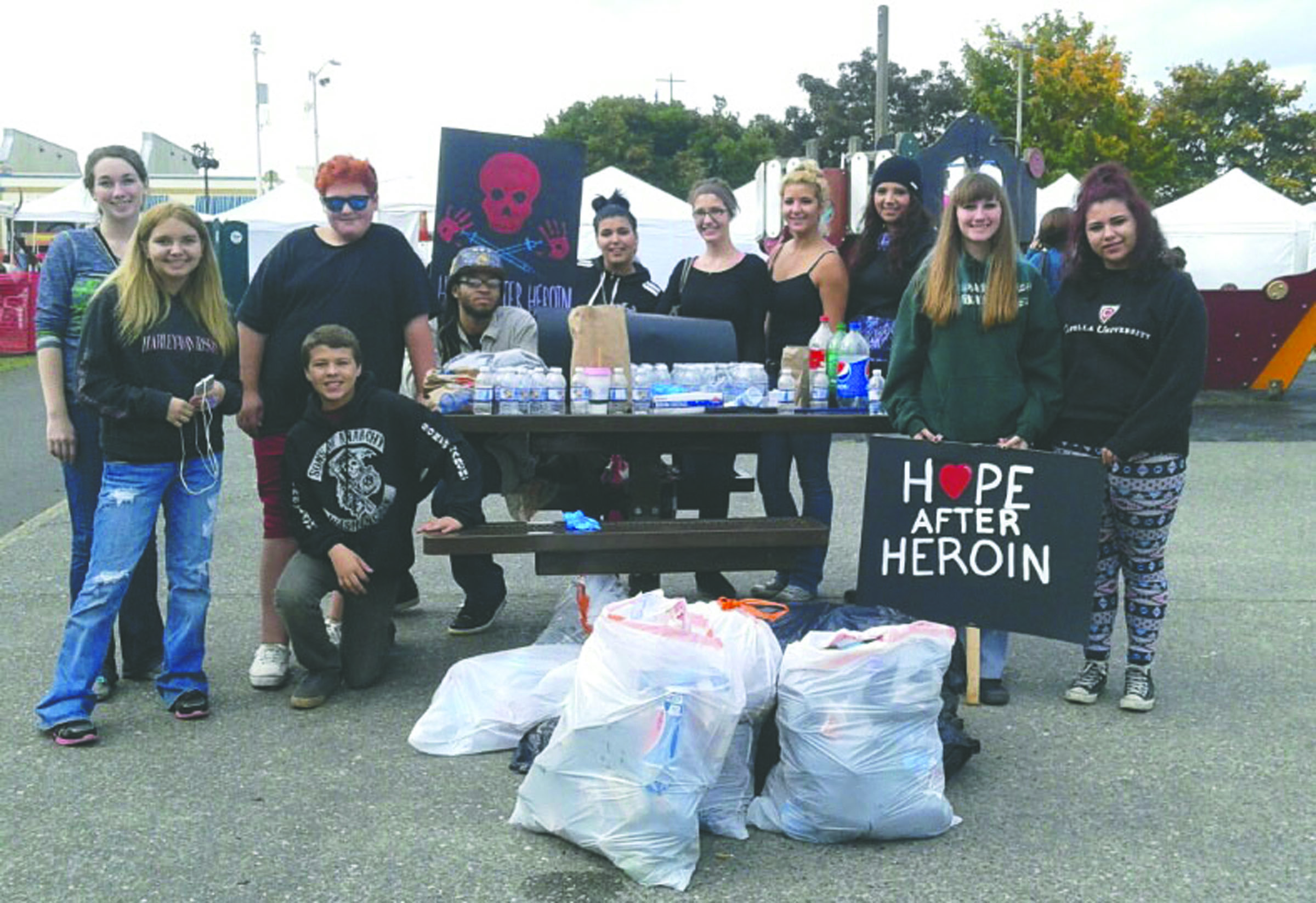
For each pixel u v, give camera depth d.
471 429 4.37
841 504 8.04
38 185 53.41
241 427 4.54
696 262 5.72
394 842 3.21
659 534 4.26
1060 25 36.19
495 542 4.18
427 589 5.96
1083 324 4.25
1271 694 4.36
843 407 4.75
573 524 4.36
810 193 5.55
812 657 3.26
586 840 3.11
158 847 3.18
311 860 3.11
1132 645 4.25
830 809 3.19
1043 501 4.21
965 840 3.25
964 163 12.62
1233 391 15.03
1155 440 4.07
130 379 4.01
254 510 7.93
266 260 4.51
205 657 4.68
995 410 4.32
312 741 3.91
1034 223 13.04
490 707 3.87
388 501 4.30
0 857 3.12
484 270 4.94
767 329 5.69
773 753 3.45
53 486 9.00
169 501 4.16
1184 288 4.08
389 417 4.29
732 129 56.38
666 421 4.42
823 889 2.98
